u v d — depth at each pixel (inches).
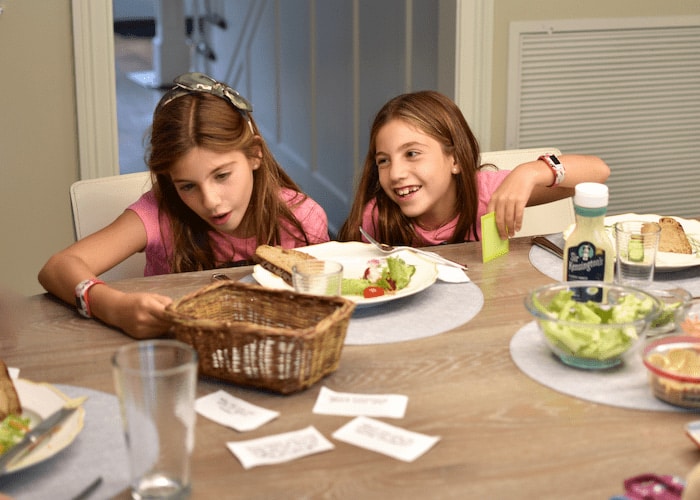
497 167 86.4
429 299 59.1
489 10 124.8
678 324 52.2
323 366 47.2
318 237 80.8
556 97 130.9
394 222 82.0
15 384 45.5
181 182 68.6
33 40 108.1
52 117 111.4
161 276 65.4
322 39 165.0
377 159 79.5
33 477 38.9
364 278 62.2
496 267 65.9
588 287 51.4
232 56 217.5
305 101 175.8
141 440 36.7
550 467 39.0
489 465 39.2
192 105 67.6
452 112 80.3
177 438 36.8
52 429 41.0
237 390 46.7
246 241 77.2
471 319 55.7
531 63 128.7
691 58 134.6
